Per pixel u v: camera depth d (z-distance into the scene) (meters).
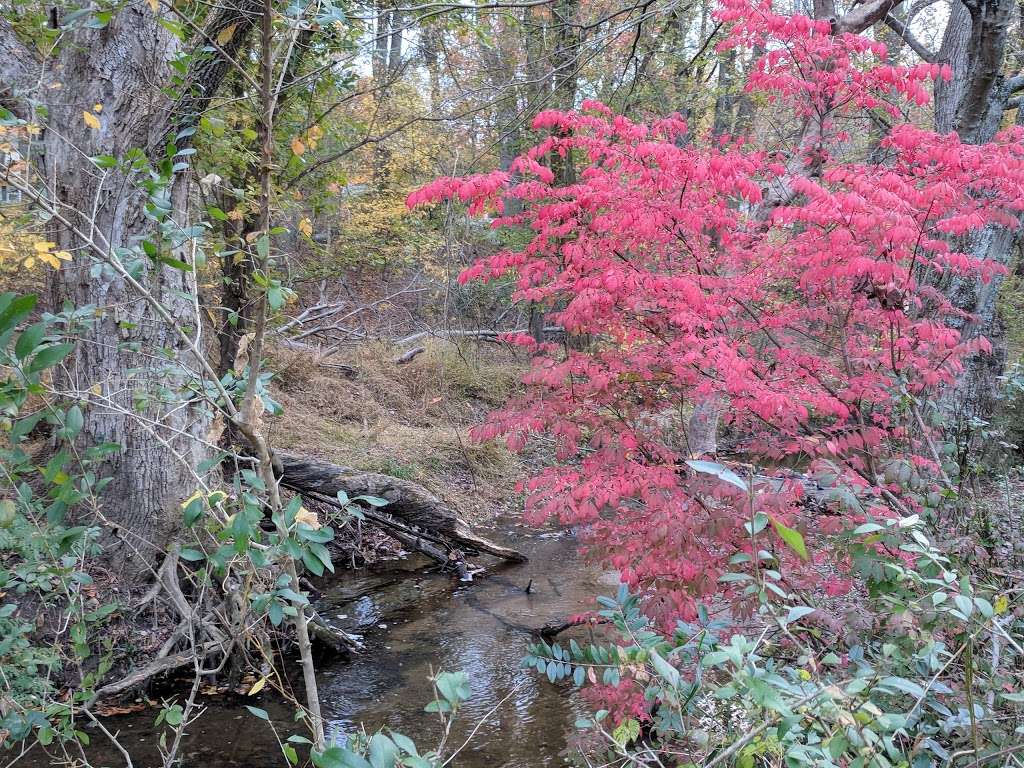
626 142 4.07
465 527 7.00
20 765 3.68
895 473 3.12
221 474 5.66
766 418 3.71
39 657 3.44
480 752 4.02
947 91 7.55
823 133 4.46
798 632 3.02
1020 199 3.48
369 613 6.12
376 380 10.92
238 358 2.30
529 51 11.52
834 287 3.77
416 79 12.73
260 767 3.81
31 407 4.27
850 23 6.03
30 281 5.49
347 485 6.52
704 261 4.12
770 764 1.73
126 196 4.66
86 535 3.58
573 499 3.64
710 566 3.22
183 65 2.11
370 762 1.31
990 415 6.72
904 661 2.14
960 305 6.66
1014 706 2.34
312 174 7.29
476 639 5.59
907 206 3.25
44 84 4.25
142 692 4.42
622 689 3.05
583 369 3.96
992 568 3.17
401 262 14.12
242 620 3.88
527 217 4.39
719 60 10.98
